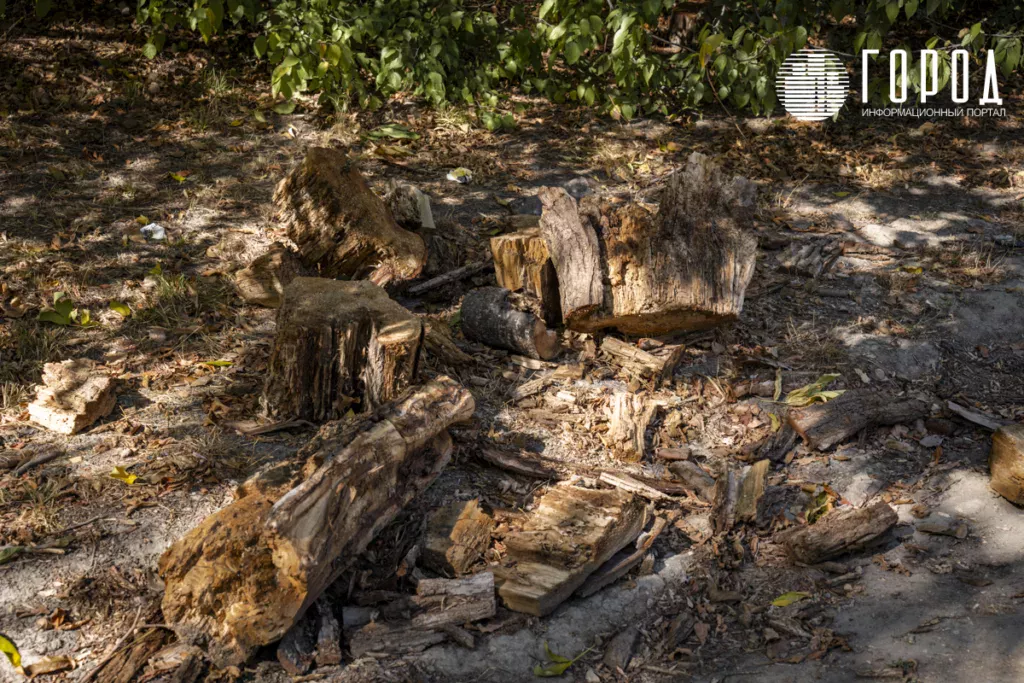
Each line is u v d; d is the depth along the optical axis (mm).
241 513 3645
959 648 3695
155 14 7309
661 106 8641
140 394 4961
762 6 7691
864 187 7852
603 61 7926
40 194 6625
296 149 7660
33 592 3768
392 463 4082
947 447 5059
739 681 3611
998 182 7992
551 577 3959
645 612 4043
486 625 3869
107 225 6383
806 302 6176
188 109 7977
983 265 6621
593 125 8539
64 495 4199
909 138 8703
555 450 4883
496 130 8328
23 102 7660
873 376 5574
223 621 3594
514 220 6426
